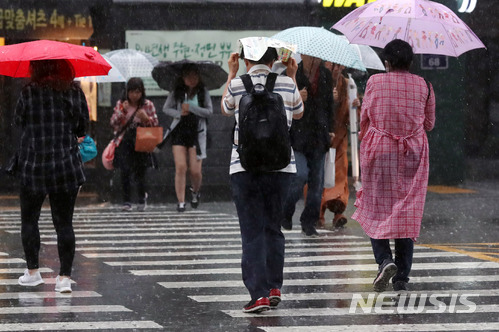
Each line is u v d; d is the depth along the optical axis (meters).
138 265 20.14
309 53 22.88
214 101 39.03
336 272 18.84
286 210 24.62
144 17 38.53
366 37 19.02
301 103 15.06
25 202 16.72
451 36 18.41
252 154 14.09
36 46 16.27
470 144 55.28
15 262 20.64
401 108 16.06
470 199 36.97
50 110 16.16
